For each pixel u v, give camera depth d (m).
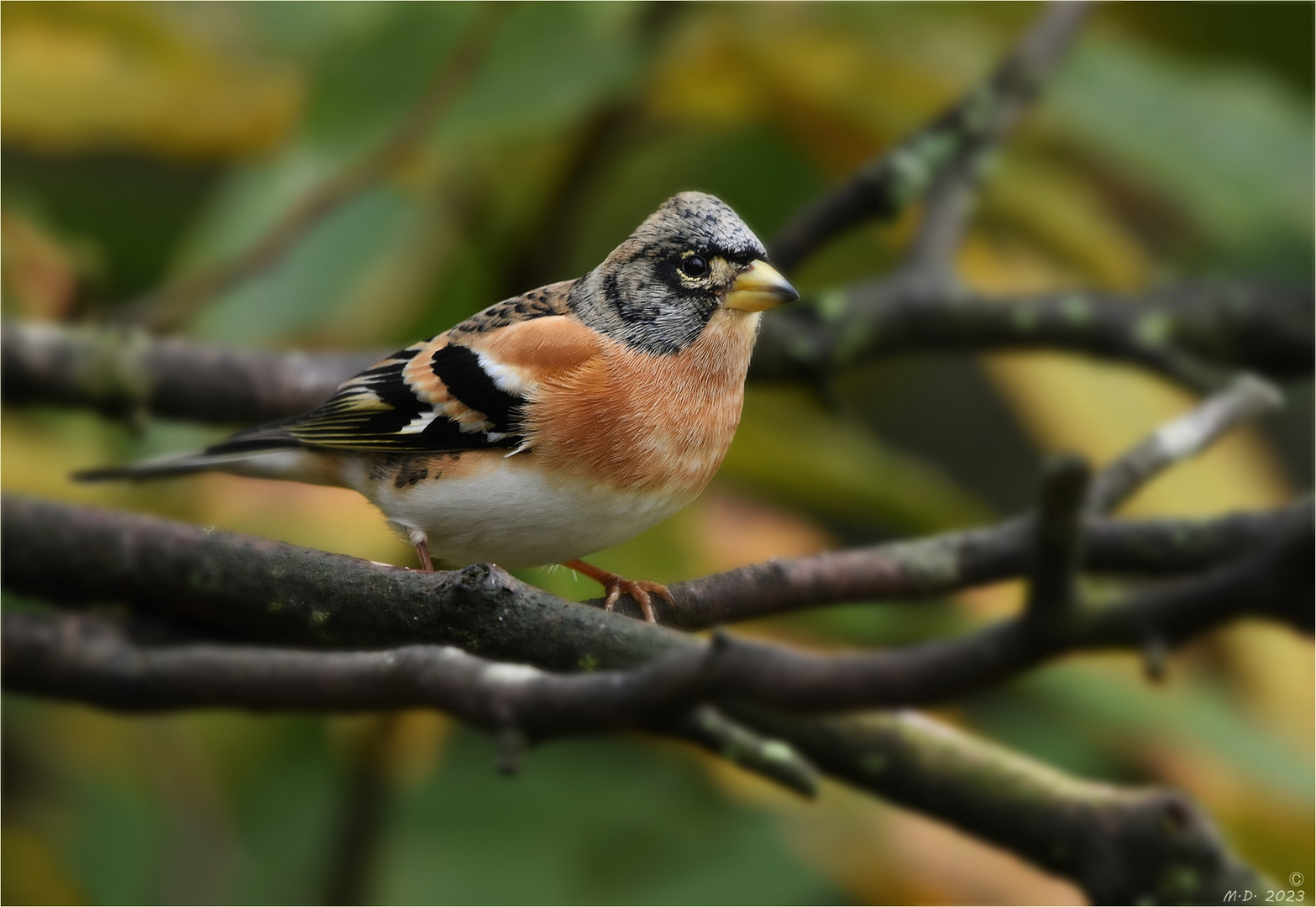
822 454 8.79
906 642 8.24
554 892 8.59
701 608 6.90
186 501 8.30
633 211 9.76
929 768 6.23
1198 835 5.91
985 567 6.89
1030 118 9.42
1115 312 9.66
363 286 8.40
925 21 9.04
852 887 8.09
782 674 4.36
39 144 8.94
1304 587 3.88
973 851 8.04
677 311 7.84
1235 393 7.77
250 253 7.99
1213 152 8.60
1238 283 10.89
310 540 7.71
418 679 5.59
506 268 8.97
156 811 8.71
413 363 7.96
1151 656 4.05
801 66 8.71
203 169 9.84
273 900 8.65
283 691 6.18
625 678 5.13
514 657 5.77
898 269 9.84
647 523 7.90
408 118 7.70
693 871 8.60
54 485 8.25
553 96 7.67
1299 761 7.71
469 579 5.73
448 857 8.70
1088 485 4.00
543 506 7.73
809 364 9.60
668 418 7.76
